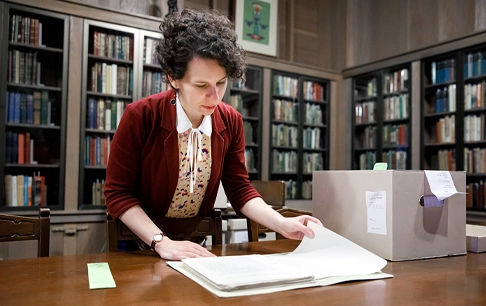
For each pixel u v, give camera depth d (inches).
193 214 54.6
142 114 44.5
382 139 167.8
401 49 174.6
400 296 29.1
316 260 39.6
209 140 48.2
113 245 49.2
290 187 170.9
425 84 152.0
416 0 169.6
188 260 36.4
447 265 40.1
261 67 161.3
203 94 38.4
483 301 28.1
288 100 170.9
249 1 166.7
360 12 191.6
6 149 117.6
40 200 121.9
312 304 26.9
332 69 199.9
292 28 185.6
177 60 37.5
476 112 136.0
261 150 159.5
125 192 45.9
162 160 45.9
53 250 116.9
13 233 48.4
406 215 42.3
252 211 49.6
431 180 43.4
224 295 28.0
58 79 122.8
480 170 134.6
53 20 122.2
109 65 130.8
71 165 121.8
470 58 136.9
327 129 181.3
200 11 41.2
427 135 151.8
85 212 121.1
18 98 119.1
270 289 29.9
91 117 128.2
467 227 56.5
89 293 28.5
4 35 114.3
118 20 128.1
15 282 31.3
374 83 173.5
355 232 45.4
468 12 150.9
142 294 28.3
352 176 46.1
